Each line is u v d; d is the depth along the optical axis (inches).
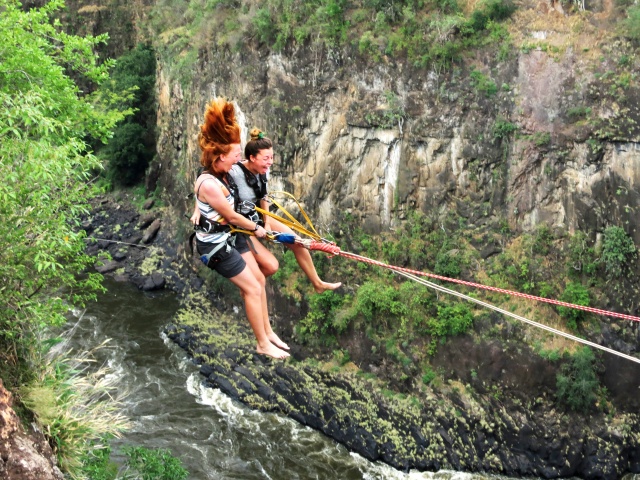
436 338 1245.7
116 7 2367.1
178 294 1680.6
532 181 1237.7
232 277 289.4
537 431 1128.8
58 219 462.3
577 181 1198.9
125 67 2124.8
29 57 743.7
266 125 1503.4
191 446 1139.3
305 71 1438.2
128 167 2116.1
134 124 2069.4
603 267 1185.4
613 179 1169.4
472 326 1222.3
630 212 1157.1
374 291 1295.5
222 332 1445.6
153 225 1929.1
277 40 1457.9
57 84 786.8
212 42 1662.2
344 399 1228.5
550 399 1158.3
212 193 277.7
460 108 1280.8
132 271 1772.9
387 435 1152.2
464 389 1205.1
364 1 1378.0
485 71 1269.7
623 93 1153.4
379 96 1353.3
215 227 283.7
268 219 307.4
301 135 1451.8
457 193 1315.2
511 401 1167.0
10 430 299.0
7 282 434.9
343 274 1373.0
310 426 1220.5
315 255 1396.4
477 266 1275.8
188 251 1739.7
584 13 1226.6
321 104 1419.8
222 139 277.0
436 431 1154.0
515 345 1182.9
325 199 1439.5
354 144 1390.3
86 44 844.6
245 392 1286.9
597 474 1106.7
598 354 1165.1
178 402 1261.1
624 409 1159.0
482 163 1277.1
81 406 430.0
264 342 293.9
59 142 703.1
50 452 346.9
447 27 1268.5
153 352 1421.0
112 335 1472.7
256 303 291.0
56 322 469.7
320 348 1339.8
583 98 1182.9
